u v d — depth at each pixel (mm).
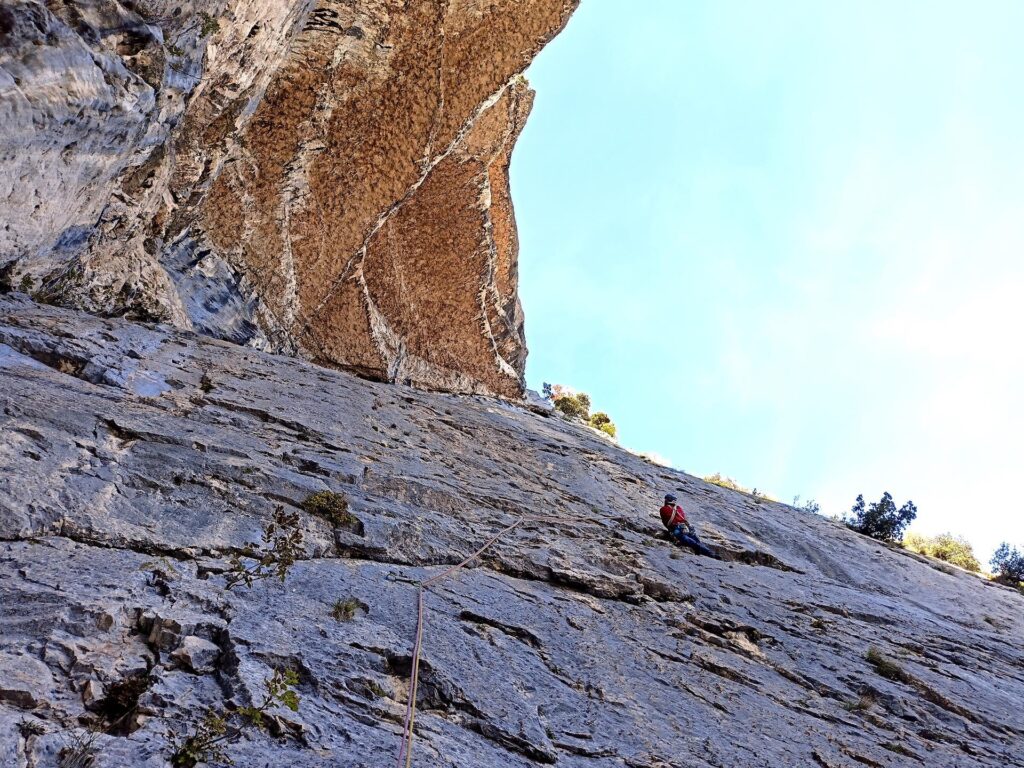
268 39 11391
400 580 6723
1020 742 7879
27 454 6086
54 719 3912
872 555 15977
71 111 7809
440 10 13344
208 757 3871
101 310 11383
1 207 8125
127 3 8398
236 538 6262
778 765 5953
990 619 13570
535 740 5094
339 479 8312
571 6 14195
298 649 4988
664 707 6305
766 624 9180
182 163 11922
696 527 12867
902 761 6699
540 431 17234
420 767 4309
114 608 4754
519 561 8250
